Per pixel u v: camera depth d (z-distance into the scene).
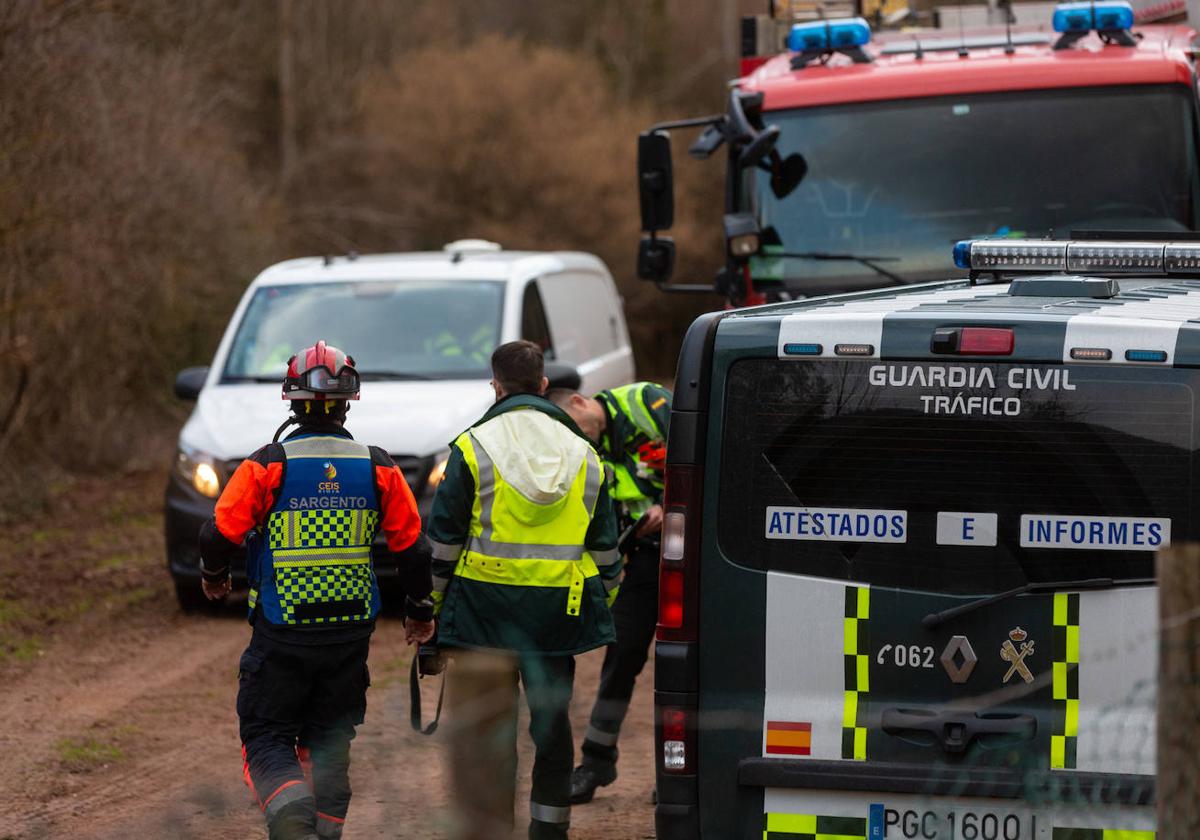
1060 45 21.81
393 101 84.06
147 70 45.09
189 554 23.41
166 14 46.75
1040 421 10.19
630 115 91.25
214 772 15.68
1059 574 10.18
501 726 12.31
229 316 49.59
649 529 14.55
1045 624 10.16
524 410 12.73
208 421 24.19
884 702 10.39
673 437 10.71
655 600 14.89
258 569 12.35
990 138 21.02
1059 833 10.08
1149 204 20.66
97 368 41.44
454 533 12.45
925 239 20.98
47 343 38.75
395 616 23.88
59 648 21.64
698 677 10.64
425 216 84.19
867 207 21.12
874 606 10.39
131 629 22.86
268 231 58.44
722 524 10.62
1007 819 10.17
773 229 21.28
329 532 12.25
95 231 39.59
